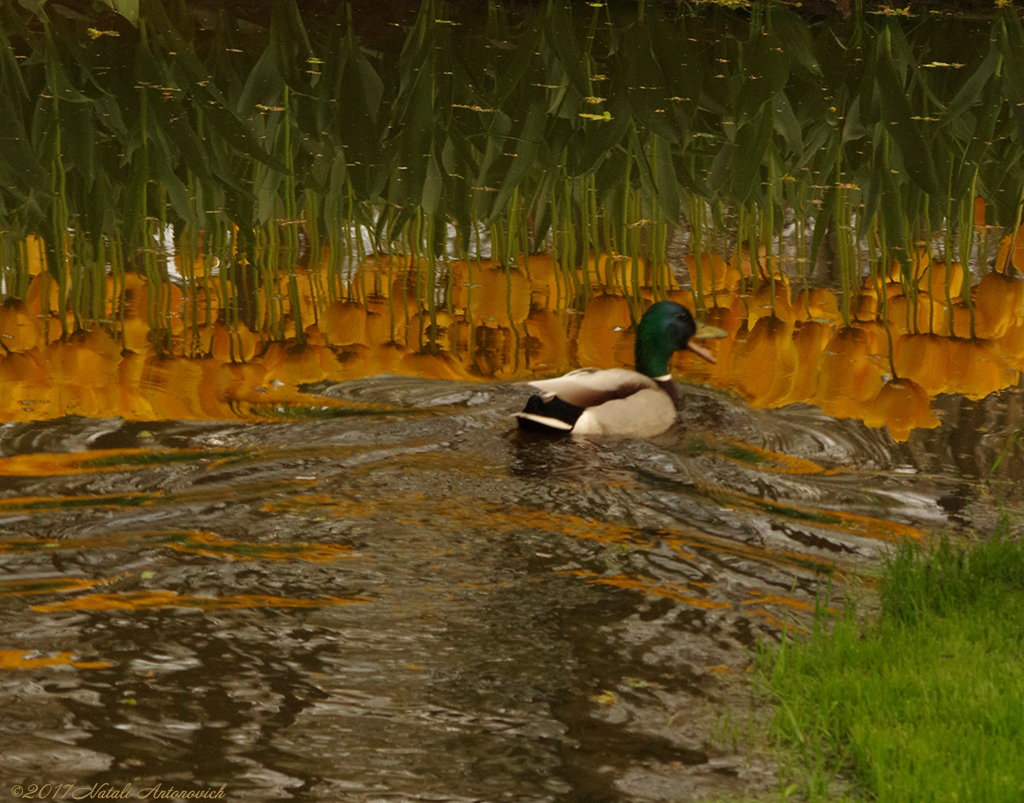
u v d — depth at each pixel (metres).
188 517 7.03
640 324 9.73
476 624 6.01
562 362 10.10
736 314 11.34
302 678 5.45
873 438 8.85
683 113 16.69
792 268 12.63
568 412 8.68
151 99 15.98
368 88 17.03
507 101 16.80
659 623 6.11
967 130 16.70
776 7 21.78
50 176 13.83
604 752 5.00
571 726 5.18
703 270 12.58
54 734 4.95
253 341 10.18
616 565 6.73
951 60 19.55
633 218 13.94
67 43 17.80
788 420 9.22
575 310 11.36
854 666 5.64
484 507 7.40
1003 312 11.29
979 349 10.49
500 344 10.45
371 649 5.72
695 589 6.50
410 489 7.59
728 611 6.27
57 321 10.40
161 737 4.96
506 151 15.36
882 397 9.59
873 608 6.42
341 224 13.36
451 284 11.72
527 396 9.34
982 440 8.83
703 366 10.44
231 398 8.99
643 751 5.02
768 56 18.78
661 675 5.62
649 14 21.22
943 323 11.02
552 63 18.33
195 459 7.84
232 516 7.07
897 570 6.60
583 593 6.39
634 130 15.76
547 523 7.20
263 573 6.42
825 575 6.77
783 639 5.84
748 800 4.71
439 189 14.31
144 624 5.85
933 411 9.37
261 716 5.14
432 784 4.73
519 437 8.59
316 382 9.41
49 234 12.41
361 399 9.11
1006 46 19.88
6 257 11.83
